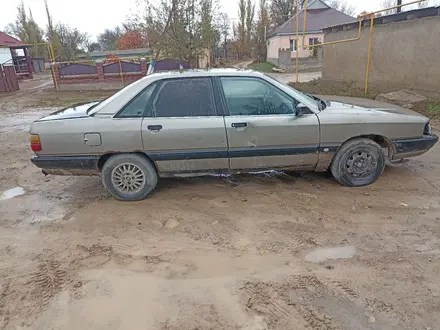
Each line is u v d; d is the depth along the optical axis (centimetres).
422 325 232
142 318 247
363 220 367
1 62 3111
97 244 345
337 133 419
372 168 441
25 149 730
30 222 399
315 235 343
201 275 291
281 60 3036
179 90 415
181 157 418
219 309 253
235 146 415
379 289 267
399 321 236
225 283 280
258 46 4538
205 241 342
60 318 251
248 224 369
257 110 418
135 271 301
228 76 419
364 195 423
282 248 324
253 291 269
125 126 404
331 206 399
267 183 472
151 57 2247
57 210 427
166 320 244
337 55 1502
